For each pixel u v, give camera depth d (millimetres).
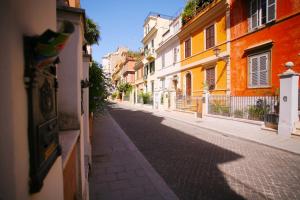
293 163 5574
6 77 811
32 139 1060
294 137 7828
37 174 1090
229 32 13453
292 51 9758
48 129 1385
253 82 11875
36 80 1122
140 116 17609
